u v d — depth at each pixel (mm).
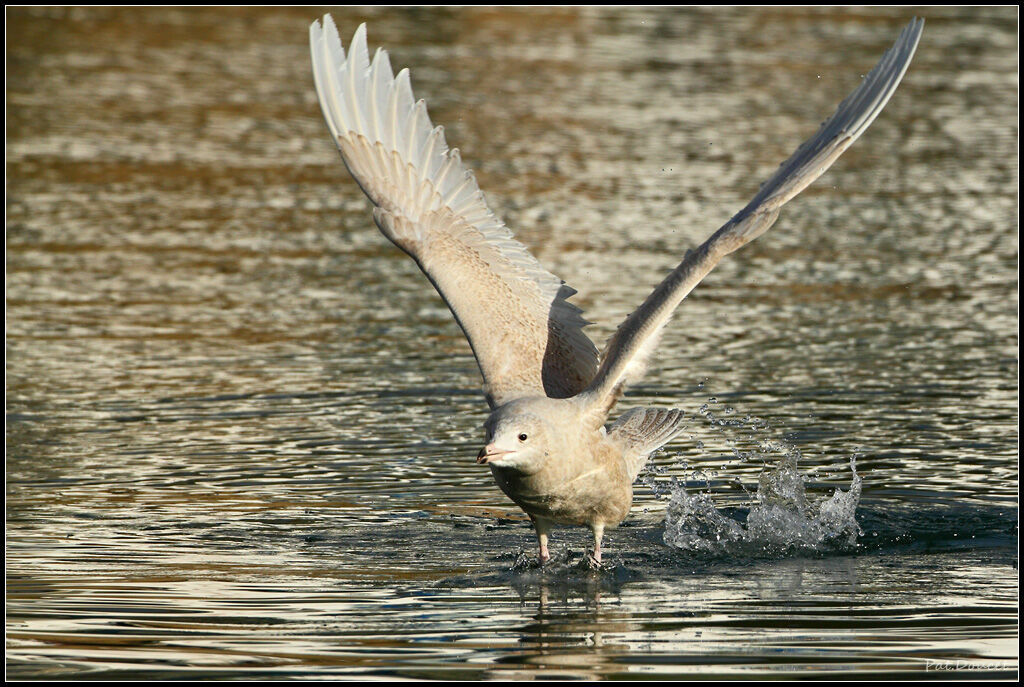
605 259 21828
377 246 23438
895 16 50594
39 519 11312
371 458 13156
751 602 9617
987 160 30516
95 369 16219
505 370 10242
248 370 16234
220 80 38312
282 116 34469
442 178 10359
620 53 43094
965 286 20625
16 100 34844
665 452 13312
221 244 23188
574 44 44438
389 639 8742
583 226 24109
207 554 10586
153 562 10344
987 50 44156
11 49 41031
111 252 22453
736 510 11789
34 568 10125
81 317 18641
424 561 10602
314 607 9391
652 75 39812
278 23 47031
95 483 12273
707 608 9469
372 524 11422
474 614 9312
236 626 8977
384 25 46344
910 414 14375
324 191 27625
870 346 17266
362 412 14617
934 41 45500
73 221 24484
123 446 13383
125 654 8422
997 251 22906
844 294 20219
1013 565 10469
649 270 21141
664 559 10758
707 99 36656
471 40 44438
